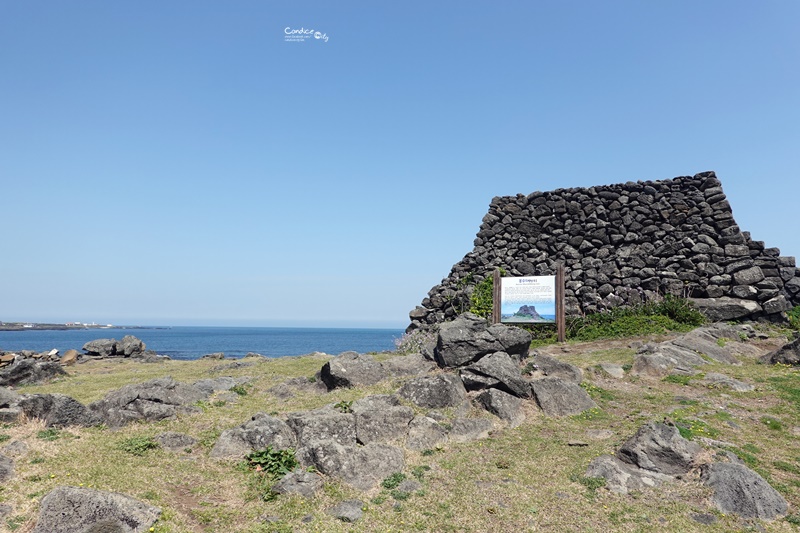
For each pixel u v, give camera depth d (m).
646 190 28.31
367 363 15.52
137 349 30.03
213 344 113.25
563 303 22.84
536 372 15.48
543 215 30.08
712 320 24.28
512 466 10.26
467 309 27.81
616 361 17.94
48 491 8.24
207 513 8.32
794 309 24.73
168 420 12.35
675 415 12.62
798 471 10.02
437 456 10.70
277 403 14.01
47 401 11.45
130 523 7.55
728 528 8.30
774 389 14.56
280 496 8.95
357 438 11.05
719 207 26.67
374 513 8.56
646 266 26.94
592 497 9.16
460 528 8.17
